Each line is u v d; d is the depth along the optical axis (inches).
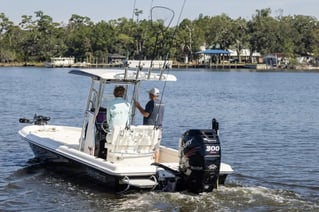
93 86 735.7
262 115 1745.8
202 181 633.0
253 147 1090.7
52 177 760.3
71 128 920.3
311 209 621.0
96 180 703.1
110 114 695.7
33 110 1769.2
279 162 930.7
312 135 1275.8
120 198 650.2
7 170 804.6
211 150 626.8
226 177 727.7
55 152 761.0
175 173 648.4
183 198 636.7
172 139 1190.3
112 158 693.9
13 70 6747.1
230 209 610.2
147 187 641.0
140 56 729.0
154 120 711.1
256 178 795.4
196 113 1769.2
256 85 3892.7
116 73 708.0
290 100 2440.9
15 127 1286.9
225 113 1790.1
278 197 661.9
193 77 5310.0
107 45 7534.5
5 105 1946.4
